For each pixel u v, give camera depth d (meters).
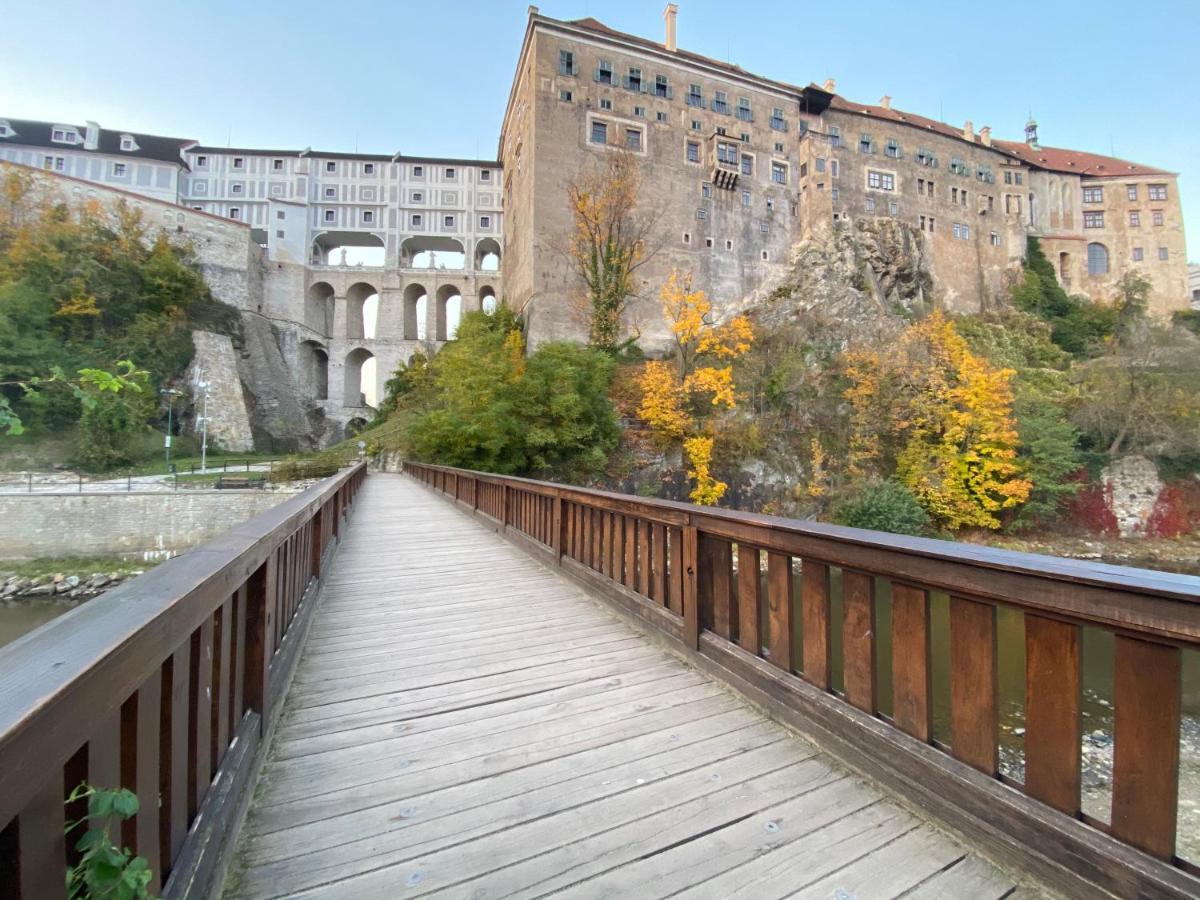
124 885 0.86
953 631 1.86
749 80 39.94
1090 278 51.25
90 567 20.53
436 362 36.84
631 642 3.80
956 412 24.38
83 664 0.82
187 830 1.43
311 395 51.59
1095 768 6.52
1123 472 25.33
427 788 2.11
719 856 1.72
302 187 51.62
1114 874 1.36
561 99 34.84
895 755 2.00
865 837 1.80
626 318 34.41
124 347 37.50
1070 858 1.46
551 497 6.46
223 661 1.79
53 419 30.89
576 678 3.18
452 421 21.52
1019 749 7.22
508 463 21.97
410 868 1.68
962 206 46.44
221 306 45.47
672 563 3.68
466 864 1.70
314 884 1.61
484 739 2.49
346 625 4.24
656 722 2.63
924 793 1.88
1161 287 51.53
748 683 2.85
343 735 2.54
